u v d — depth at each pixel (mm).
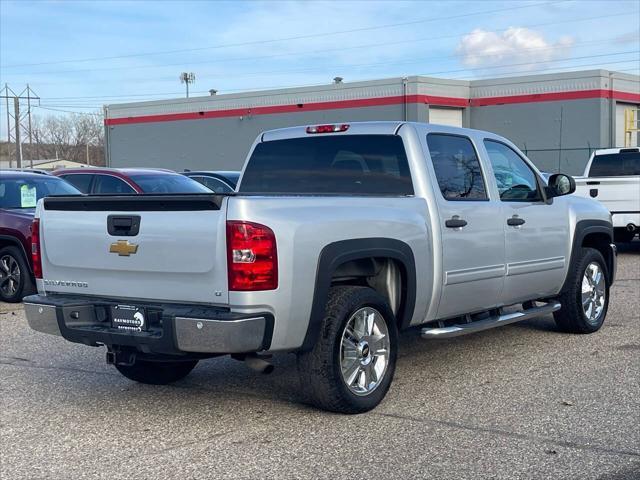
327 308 5512
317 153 6957
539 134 38406
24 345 8375
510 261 7215
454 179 6750
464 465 4789
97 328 5625
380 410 5887
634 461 4832
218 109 46938
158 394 6477
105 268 5641
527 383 6566
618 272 13422
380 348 5906
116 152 52625
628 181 15211
